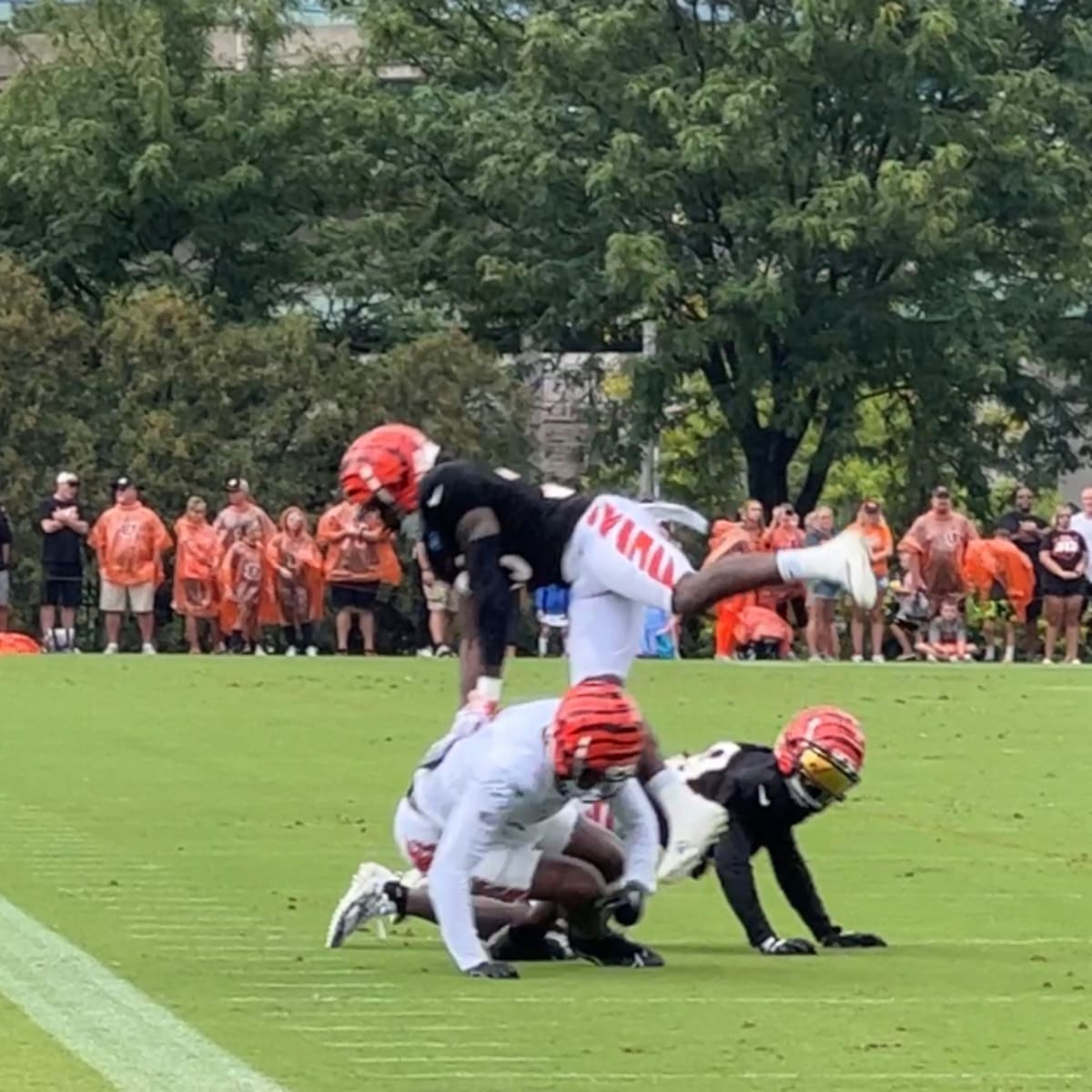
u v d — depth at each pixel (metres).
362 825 18.44
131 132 57.62
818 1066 10.09
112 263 58.50
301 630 40.88
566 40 55.97
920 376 57.06
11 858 16.62
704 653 45.75
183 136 58.03
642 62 57.00
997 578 40.09
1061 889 15.84
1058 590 39.88
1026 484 58.75
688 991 11.82
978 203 56.00
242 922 13.91
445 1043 10.43
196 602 40.47
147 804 19.73
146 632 40.41
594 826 12.56
